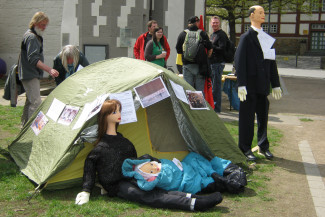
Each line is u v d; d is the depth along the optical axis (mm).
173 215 3711
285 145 6617
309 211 3979
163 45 8094
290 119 8898
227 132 5289
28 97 5695
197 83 7809
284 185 4707
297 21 37656
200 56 7516
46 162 4363
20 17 14297
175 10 12945
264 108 5719
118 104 4176
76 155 4219
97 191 4293
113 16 11758
